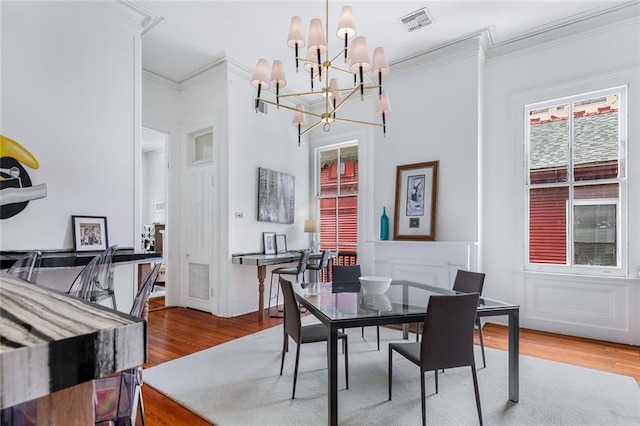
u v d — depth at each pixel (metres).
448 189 4.07
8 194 1.36
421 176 4.25
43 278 2.65
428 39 3.93
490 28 3.72
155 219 8.10
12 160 2.48
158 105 4.80
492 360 2.96
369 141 5.26
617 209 3.51
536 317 3.84
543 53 3.87
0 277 0.97
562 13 3.46
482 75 4.11
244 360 2.96
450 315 1.96
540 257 3.88
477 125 3.91
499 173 4.11
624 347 3.27
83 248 2.81
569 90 3.71
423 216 4.18
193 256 4.90
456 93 4.06
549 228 3.85
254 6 3.30
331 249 5.75
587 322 3.55
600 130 3.61
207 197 4.74
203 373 2.69
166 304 5.00
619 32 3.47
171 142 5.00
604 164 3.58
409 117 4.41
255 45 4.04
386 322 2.06
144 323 0.53
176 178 5.07
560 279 3.71
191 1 3.19
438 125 4.17
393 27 3.68
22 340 0.41
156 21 3.51
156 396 2.34
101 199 2.99
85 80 2.92
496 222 4.11
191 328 3.94
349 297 2.61
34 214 2.58
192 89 4.90
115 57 3.15
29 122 2.58
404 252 4.22
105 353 0.47
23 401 0.38
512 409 2.15
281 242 5.32
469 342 2.02
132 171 3.23
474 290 2.85
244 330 3.86
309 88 5.21
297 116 3.28
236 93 4.62
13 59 2.51
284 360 2.90
